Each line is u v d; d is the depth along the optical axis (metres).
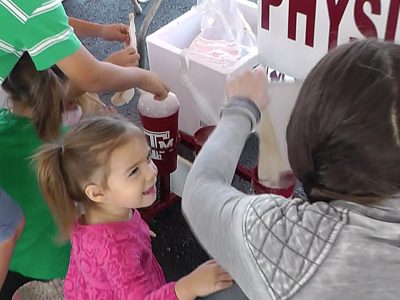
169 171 1.72
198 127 1.81
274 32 1.37
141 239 1.30
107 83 1.41
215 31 1.67
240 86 0.99
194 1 2.49
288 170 1.48
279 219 0.72
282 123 1.38
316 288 0.68
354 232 0.67
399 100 0.63
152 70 1.78
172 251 1.73
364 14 1.20
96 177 1.22
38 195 1.43
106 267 1.22
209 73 1.62
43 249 1.51
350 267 0.66
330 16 1.25
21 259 1.53
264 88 1.00
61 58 1.29
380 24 1.19
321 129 0.67
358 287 0.66
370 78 0.65
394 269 0.65
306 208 0.71
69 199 1.26
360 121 0.64
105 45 2.34
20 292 1.62
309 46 1.33
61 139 1.33
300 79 1.41
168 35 1.75
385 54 0.66
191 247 1.74
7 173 1.41
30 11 1.23
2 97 1.51
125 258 1.22
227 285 1.13
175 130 1.63
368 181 0.66
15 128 1.40
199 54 1.65
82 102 1.54
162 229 1.78
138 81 1.49
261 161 1.48
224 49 1.65
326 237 0.68
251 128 0.96
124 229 1.26
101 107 1.57
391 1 1.14
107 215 1.28
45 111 1.38
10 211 1.32
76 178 1.23
